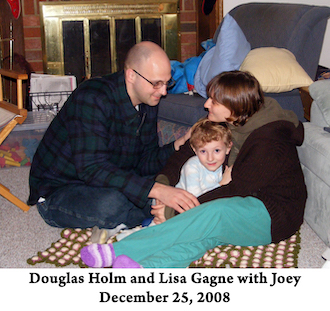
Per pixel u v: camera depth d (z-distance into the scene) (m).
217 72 2.20
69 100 1.54
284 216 1.43
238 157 1.45
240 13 2.87
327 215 1.54
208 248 1.38
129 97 1.53
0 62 3.66
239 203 1.36
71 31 3.68
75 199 1.56
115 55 3.79
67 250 1.57
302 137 1.54
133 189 1.46
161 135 2.44
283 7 2.49
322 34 2.32
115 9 3.68
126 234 1.63
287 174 1.46
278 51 2.21
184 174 1.60
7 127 1.94
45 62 3.70
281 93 2.21
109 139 1.57
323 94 1.72
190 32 3.89
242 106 1.41
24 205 1.94
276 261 1.47
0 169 2.61
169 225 1.32
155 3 3.73
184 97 2.48
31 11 3.62
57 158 1.59
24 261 1.50
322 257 1.46
